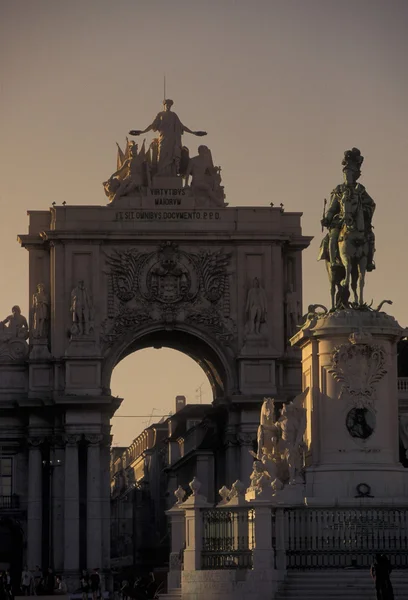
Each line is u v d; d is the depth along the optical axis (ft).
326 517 121.49
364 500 122.31
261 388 257.14
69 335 258.16
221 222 262.06
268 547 117.80
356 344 128.67
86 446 253.65
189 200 262.47
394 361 131.03
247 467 254.88
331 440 128.77
